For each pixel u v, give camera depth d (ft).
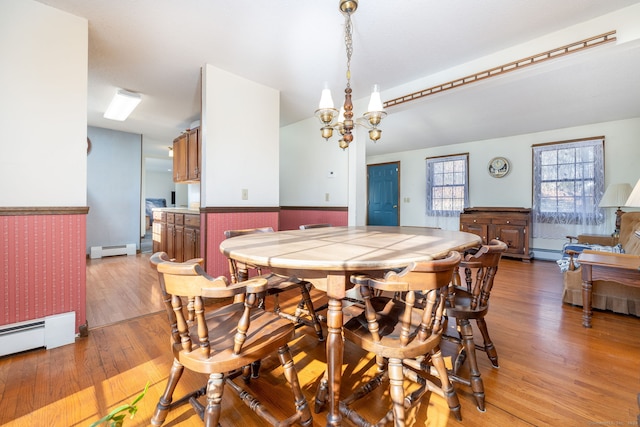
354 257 3.65
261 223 10.62
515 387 4.70
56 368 5.20
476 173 18.02
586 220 14.40
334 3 6.25
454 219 18.93
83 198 6.66
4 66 5.75
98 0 6.11
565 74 9.79
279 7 6.38
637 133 13.25
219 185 9.50
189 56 8.50
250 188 10.32
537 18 6.78
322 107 6.32
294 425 3.91
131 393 4.51
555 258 15.25
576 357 5.60
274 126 10.98
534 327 7.00
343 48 8.05
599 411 4.14
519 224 15.08
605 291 8.05
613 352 5.79
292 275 4.13
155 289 10.00
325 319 6.57
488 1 6.19
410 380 4.97
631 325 7.13
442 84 9.45
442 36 7.49
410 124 15.80
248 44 7.86
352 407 4.28
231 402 4.41
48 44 6.22
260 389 4.72
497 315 7.77
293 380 3.75
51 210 6.16
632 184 13.32
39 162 6.12
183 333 3.28
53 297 6.18
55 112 6.30
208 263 9.27
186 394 4.27
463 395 4.54
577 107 12.50
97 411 4.12
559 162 15.17
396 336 3.68
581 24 6.98
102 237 16.35
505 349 5.93
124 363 5.38
